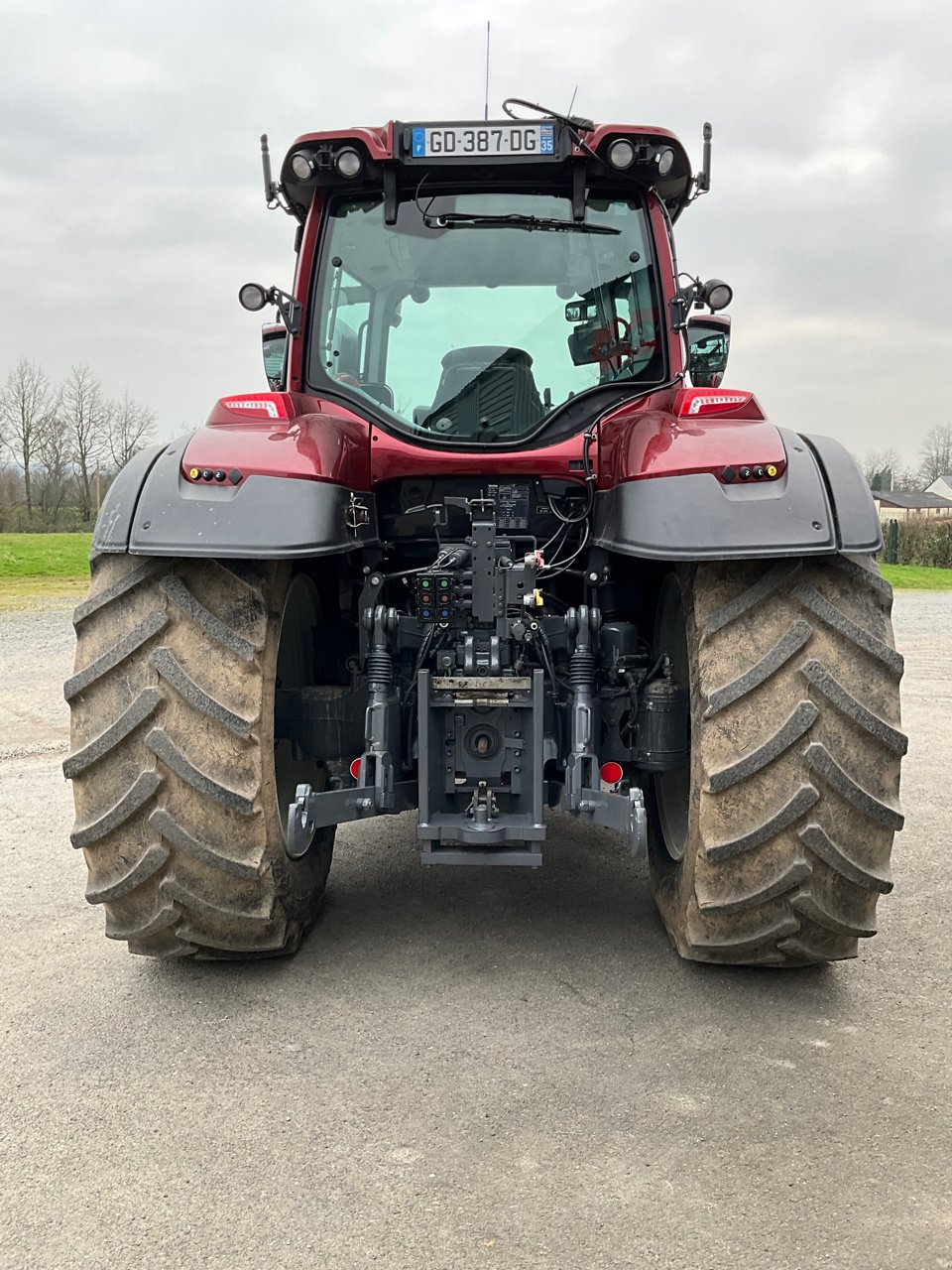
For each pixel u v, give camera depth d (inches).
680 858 125.2
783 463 106.3
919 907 144.6
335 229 146.0
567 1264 72.6
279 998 115.0
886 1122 89.6
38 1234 76.2
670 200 152.5
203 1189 81.3
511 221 143.9
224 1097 94.7
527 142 139.0
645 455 111.5
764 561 109.0
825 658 105.1
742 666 105.7
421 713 116.2
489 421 140.3
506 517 135.6
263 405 120.0
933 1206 78.2
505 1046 103.5
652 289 143.6
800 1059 100.7
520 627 118.3
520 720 118.7
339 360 144.4
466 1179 82.0
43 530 1905.8
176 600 108.3
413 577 130.5
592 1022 108.5
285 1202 79.6
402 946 129.5
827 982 118.6
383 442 136.4
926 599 778.2
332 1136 88.1
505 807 119.9
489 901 146.2
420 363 142.5
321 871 135.9
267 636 110.3
